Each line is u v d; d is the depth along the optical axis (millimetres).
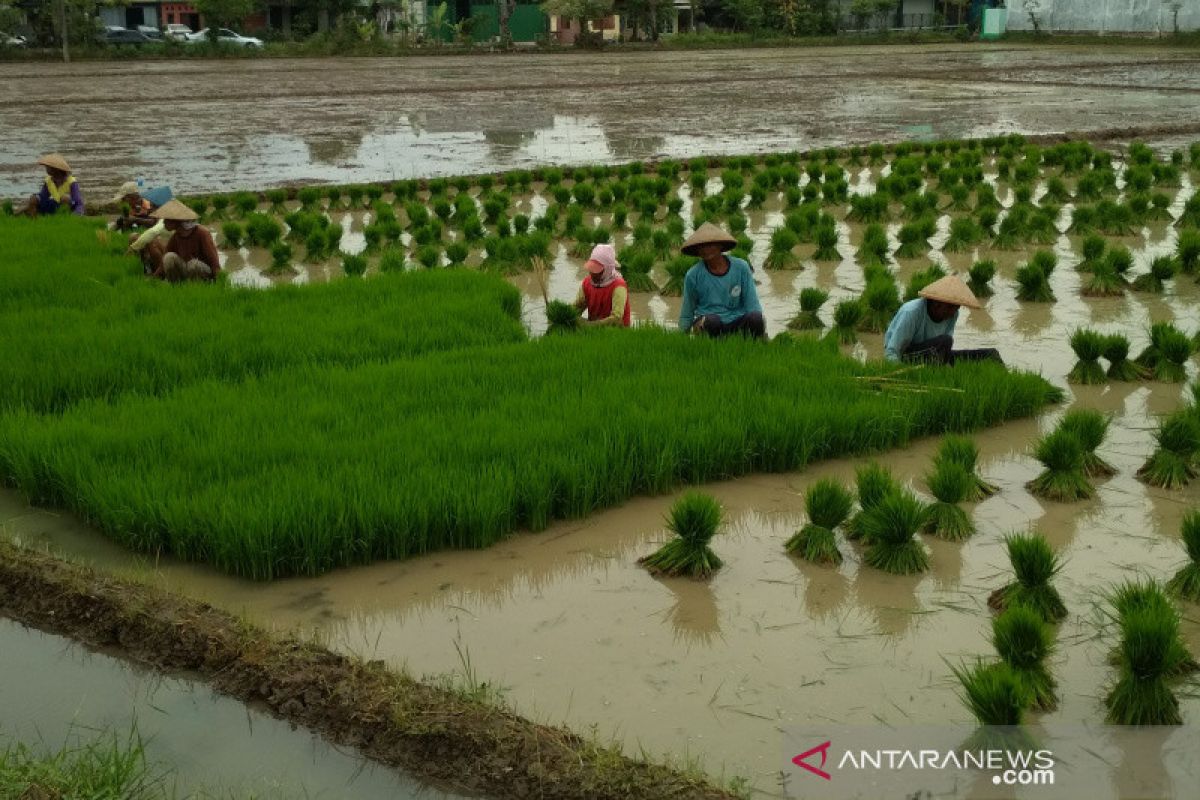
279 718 5422
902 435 8680
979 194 18078
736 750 4980
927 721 5195
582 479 7520
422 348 10477
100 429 8047
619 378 9242
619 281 10984
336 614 6312
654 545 7156
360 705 5328
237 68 54062
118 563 6914
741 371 9375
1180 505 7648
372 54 64000
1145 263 14844
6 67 54594
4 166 24281
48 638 6180
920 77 46906
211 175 22844
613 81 46000
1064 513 7543
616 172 22172
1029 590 6148
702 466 8055
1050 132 28391
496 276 13055
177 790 4883
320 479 7273
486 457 7676
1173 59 54031
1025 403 9312
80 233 15617
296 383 9266
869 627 6105
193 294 12250
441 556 7016
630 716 5258
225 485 7242
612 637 6027
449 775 4953
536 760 4883
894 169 21234
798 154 24438
